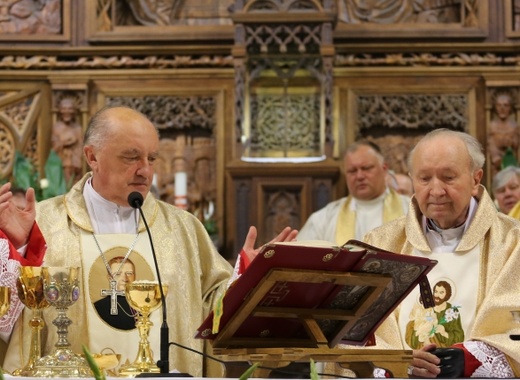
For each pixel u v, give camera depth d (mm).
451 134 5617
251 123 9805
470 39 9805
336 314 4488
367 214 8859
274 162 9531
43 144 9883
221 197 9711
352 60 9820
